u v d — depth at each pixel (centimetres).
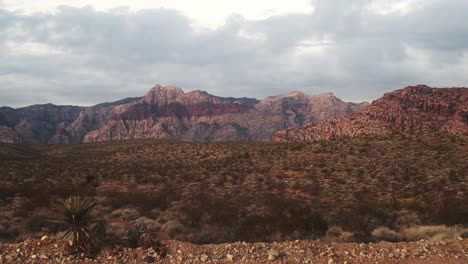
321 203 2423
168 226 1691
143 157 6912
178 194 2894
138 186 3712
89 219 1047
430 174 3291
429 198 2448
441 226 1528
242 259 966
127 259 962
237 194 2995
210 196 2877
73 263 926
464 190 2611
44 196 2588
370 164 3984
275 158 5000
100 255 967
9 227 1677
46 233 1543
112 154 7475
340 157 4484
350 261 958
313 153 4922
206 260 959
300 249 1020
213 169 4762
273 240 1433
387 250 1022
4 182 3603
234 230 1561
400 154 4225
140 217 1989
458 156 3891
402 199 2523
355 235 1452
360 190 2969
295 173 4009
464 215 1705
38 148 10438
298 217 1574
